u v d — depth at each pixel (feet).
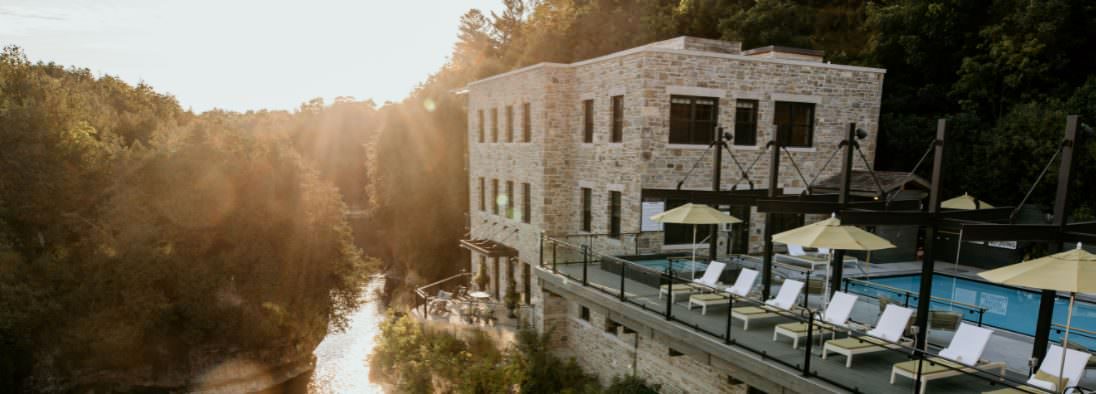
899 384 27.22
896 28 81.82
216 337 80.38
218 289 79.15
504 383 53.42
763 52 69.87
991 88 72.33
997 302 49.26
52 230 75.46
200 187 78.18
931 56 78.69
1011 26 71.46
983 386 26.91
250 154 86.22
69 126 79.56
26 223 75.05
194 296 77.10
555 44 134.92
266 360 83.51
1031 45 67.62
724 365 33.47
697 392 45.55
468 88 94.58
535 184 72.43
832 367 29.40
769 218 40.78
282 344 85.15
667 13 119.85
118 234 75.87
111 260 74.08
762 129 63.72
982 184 66.74
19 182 73.61
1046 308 26.68
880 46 82.38
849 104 68.39
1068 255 23.81
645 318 39.88
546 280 55.21
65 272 72.84
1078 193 58.95
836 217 35.58
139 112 114.52
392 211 133.18
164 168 78.89
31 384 73.56
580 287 48.47
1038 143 60.75
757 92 62.85
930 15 76.13
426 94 129.59
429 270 125.59
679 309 40.73
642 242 59.26
